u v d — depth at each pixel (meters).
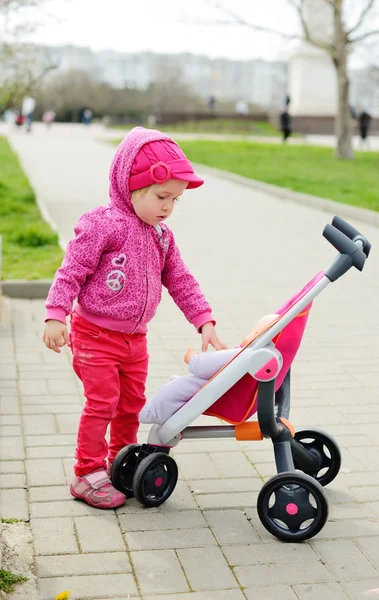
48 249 9.20
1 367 5.09
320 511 3.02
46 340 3.08
